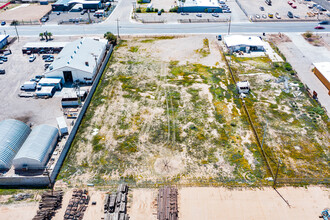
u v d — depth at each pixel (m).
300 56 91.62
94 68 78.56
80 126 62.69
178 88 75.31
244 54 93.12
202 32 107.94
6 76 79.56
